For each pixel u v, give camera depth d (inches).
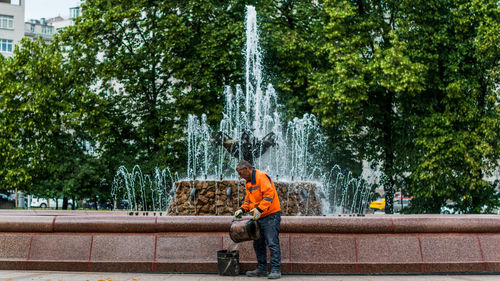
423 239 296.7
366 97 848.3
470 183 835.4
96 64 1072.8
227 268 275.0
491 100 843.4
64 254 295.4
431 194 853.8
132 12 997.8
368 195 1002.7
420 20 861.2
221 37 932.6
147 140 1093.8
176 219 293.6
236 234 259.8
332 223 291.6
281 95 944.9
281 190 420.2
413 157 871.1
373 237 293.9
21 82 1045.8
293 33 931.3
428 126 852.0
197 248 290.4
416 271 290.2
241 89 971.3
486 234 303.4
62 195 1045.2
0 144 1002.7
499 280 266.4
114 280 253.9
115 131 1090.1
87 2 1067.3
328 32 883.4
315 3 1014.4
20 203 1929.1
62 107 1044.5
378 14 925.8
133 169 1045.2
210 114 978.7
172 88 1066.1
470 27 864.9
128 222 294.7
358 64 845.2
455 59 853.2
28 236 301.7
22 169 1005.8
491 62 852.0
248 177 265.6
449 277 277.9
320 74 887.7
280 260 274.7
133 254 291.4
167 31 989.2
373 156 981.2
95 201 1140.5
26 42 1071.6
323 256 288.4
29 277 265.3
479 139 823.7
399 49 813.2
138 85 1044.5
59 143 1063.0
